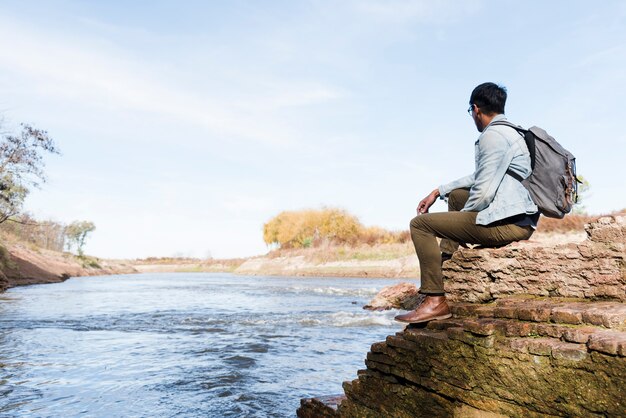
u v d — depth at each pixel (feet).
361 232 222.69
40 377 23.94
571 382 9.25
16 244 144.15
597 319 9.86
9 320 46.85
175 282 143.54
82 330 40.65
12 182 88.33
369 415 13.37
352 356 29.07
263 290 96.78
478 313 12.32
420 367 12.04
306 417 16.44
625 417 8.44
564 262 11.84
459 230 13.02
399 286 58.03
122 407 19.11
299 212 248.93
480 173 12.73
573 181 12.03
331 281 131.75
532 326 10.43
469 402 10.91
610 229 11.28
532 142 12.31
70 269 175.63
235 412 18.45
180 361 27.78
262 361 27.66
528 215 12.43
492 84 13.37
